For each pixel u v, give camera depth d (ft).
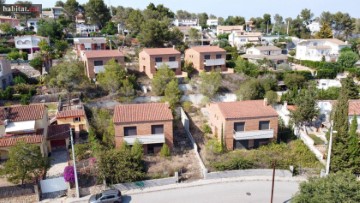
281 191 117.50
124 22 404.57
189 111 186.50
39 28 313.12
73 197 112.16
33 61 221.05
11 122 131.23
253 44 364.38
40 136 126.41
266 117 145.38
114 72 194.59
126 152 122.52
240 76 232.73
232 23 560.20
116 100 183.83
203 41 382.42
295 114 158.81
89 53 225.15
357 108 160.66
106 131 146.72
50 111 169.78
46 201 109.40
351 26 469.57
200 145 148.25
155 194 115.44
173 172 125.18
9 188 106.52
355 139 126.21
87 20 414.41
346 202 77.71
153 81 197.06
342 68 260.01
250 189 118.62
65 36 341.62
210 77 202.39
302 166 131.85
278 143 151.02
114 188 115.96
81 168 118.83
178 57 236.22
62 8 442.09
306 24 548.31
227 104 152.76
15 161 104.42
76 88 190.49
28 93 184.03
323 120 175.83
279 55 311.47
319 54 315.58
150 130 137.28
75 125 153.89
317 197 81.41
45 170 119.44
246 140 147.84
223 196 113.70
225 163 128.26
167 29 296.51
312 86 203.10
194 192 116.47
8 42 283.38
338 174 88.33
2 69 193.67
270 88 213.05
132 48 313.12
